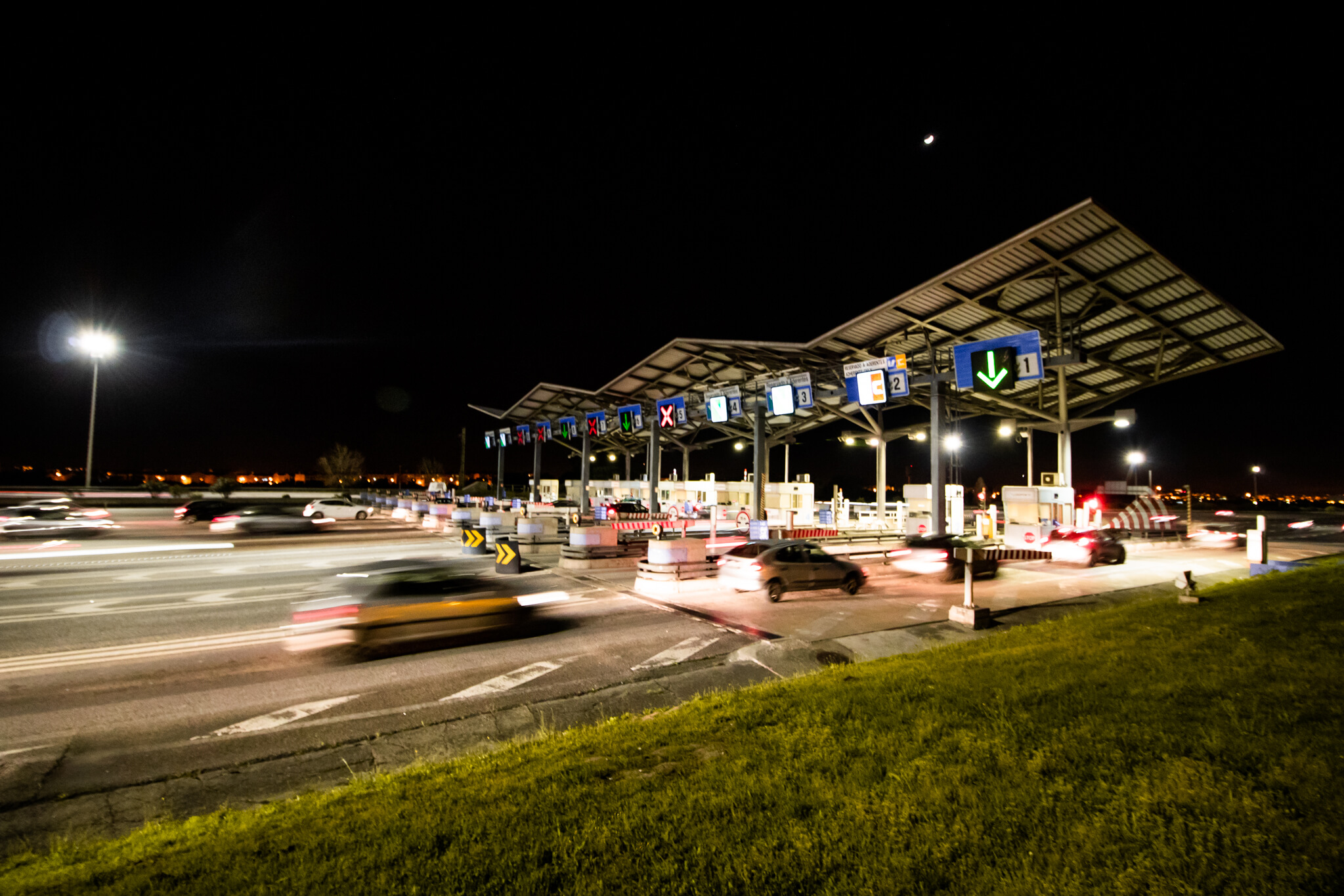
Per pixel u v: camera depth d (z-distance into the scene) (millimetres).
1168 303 23688
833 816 3639
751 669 9273
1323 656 6016
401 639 9938
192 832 4164
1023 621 12352
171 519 38969
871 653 10180
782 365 31484
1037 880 2896
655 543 15992
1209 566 20906
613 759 4762
